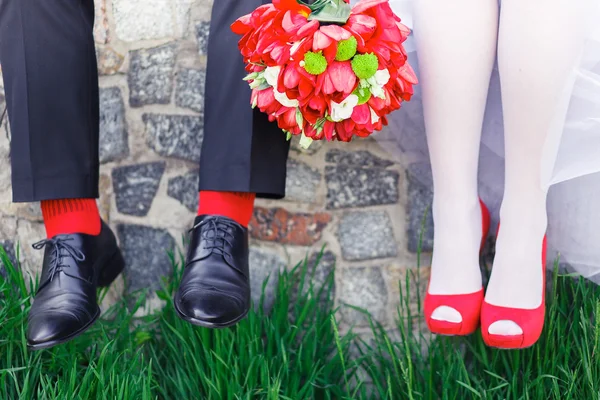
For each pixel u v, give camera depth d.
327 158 1.45
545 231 1.19
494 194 1.38
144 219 1.54
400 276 1.45
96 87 1.18
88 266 1.17
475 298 1.21
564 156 1.11
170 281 1.51
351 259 1.46
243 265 1.15
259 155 1.09
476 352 1.32
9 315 1.34
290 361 1.38
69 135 1.12
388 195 1.44
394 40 0.91
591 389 1.15
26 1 1.07
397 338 1.45
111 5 1.51
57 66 1.09
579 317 1.28
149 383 1.20
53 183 1.12
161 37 1.49
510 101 1.06
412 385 1.31
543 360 1.28
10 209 1.55
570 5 0.99
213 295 1.08
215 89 1.09
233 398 1.25
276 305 1.42
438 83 1.11
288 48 0.88
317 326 1.40
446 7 1.08
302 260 1.47
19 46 1.08
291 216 1.47
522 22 1.01
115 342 1.32
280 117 0.98
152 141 1.52
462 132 1.13
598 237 1.23
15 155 1.11
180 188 1.51
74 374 1.19
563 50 1.00
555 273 1.25
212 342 1.36
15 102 1.10
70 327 1.08
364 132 0.98
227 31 1.07
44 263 1.16
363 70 0.88
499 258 1.16
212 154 1.10
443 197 1.19
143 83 1.52
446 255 1.20
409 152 1.37
